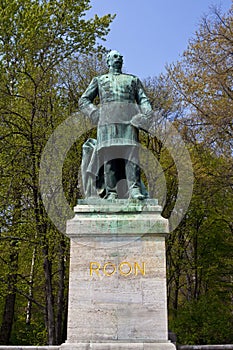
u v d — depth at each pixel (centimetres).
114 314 654
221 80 1638
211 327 1803
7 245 1524
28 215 1485
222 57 1680
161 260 677
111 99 788
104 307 657
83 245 685
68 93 1688
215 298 1992
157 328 647
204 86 1684
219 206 1927
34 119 1498
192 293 2275
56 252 1460
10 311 2005
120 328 646
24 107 1486
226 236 2142
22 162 1459
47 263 1434
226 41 1669
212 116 1609
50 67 1579
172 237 1855
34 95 1480
